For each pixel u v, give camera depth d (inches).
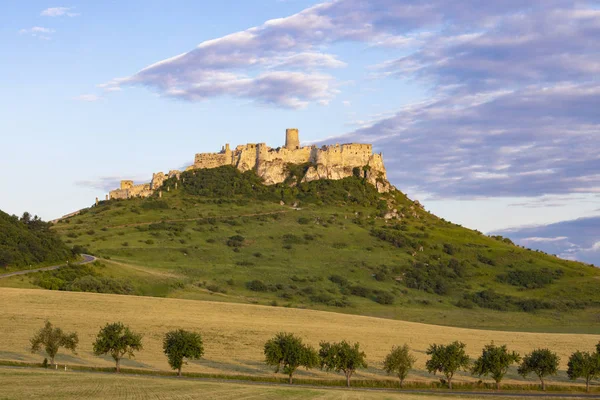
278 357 4018.2
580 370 4192.9
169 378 3693.4
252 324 5438.0
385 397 3319.4
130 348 4047.7
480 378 4355.3
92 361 4065.0
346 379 4084.6
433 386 4055.1
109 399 2701.8
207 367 4136.3
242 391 3213.6
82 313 5255.9
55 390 2842.0
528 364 4296.3
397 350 4170.8
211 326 5201.8
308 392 3339.1
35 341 3961.6
